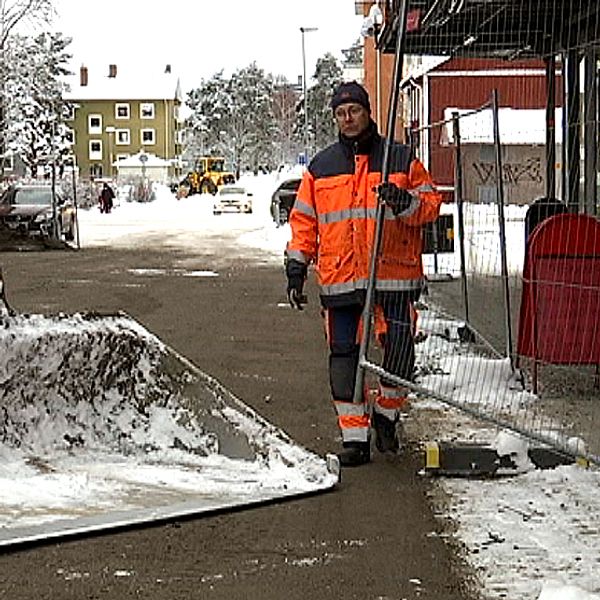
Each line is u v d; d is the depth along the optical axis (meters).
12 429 6.23
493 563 5.07
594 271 8.51
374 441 7.29
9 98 60.97
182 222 46.47
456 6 9.42
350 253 6.86
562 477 6.40
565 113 11.73
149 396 6.69
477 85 19.09
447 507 5.93
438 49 11.96
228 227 41.44
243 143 109.44
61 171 47.16
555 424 7.53
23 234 29.05
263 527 5.59
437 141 13.45
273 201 38.34
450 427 7.69
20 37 51.91
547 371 9.05
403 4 7.07
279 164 102.81
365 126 6.86
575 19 10.55
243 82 111.81
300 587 4.81
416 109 20.53
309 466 6.51
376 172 6.85
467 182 12.41
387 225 6.84
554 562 5.07
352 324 6.93
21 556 5.12
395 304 6.91
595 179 11.12
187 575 4.93
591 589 4.73
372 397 7.61
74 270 22.00
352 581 4.88
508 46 12.00
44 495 5.80
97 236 35.78
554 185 12.11
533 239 8.54
